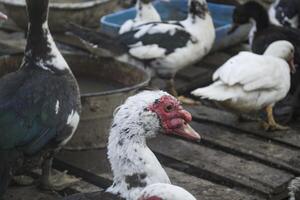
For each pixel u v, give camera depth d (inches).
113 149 144.6
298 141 221.9
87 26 297.1
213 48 285.6
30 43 187.2
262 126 229.5
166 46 242.4
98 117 205.8
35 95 178.4
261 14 272.8
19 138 173.8
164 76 248.8
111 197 142.0
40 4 183.9
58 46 285.6
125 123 143.6
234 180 197.3
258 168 204.4
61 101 181.2
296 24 289.6
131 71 227.1
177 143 219.0
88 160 205.8
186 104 247.1
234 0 316.2
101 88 228.1
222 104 223.3
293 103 234.8
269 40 262.2
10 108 175.0
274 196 193.9
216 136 223.9
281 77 221.9
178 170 204.2
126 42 243.6
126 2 341.1
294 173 203.6
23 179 195.6
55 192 190.5
